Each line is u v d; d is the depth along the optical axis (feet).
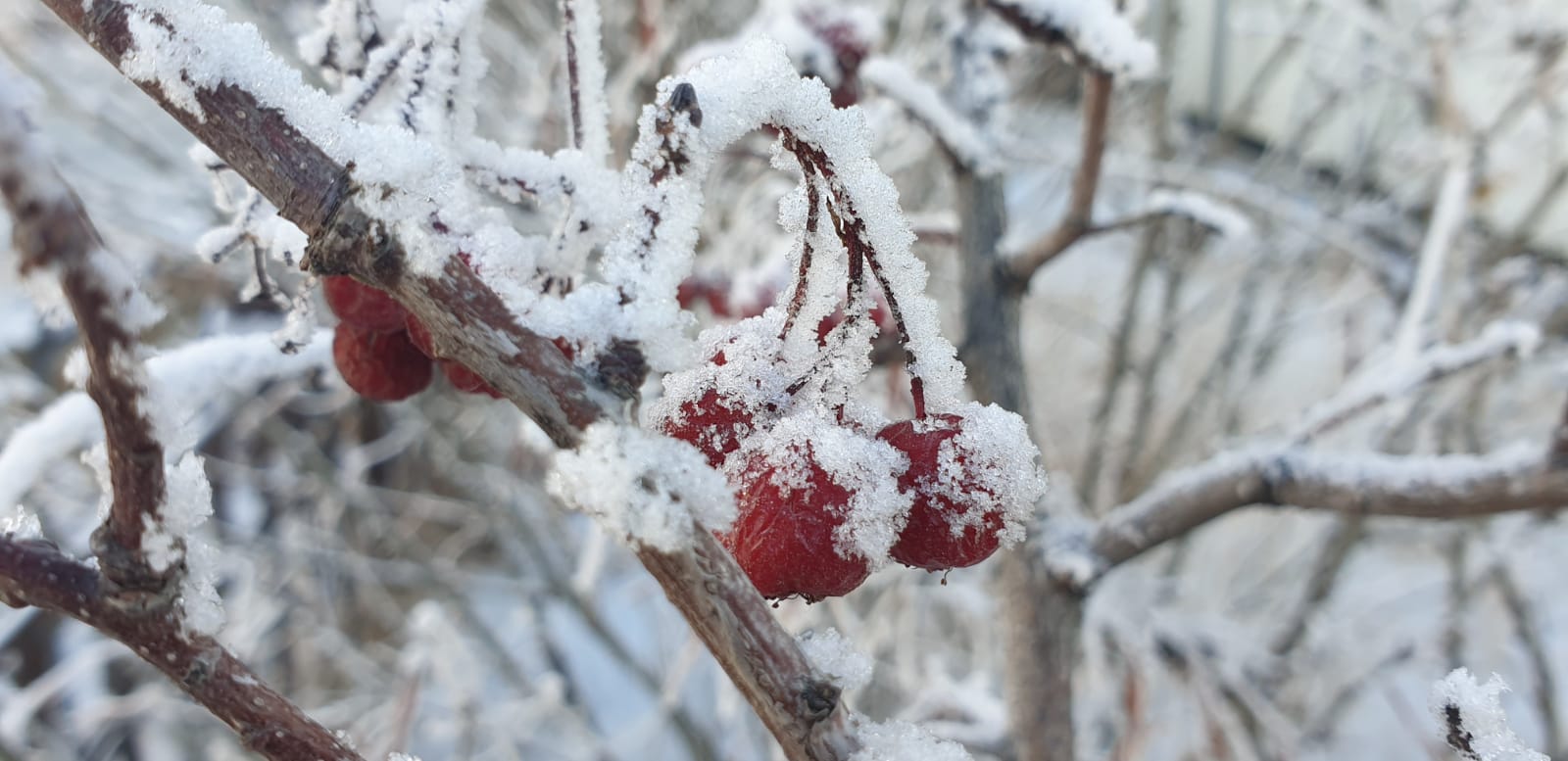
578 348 0.59
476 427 2.76
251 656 2.43
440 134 0.73
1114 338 2.30
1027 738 1.16
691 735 2.23
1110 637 1.64
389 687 2.49
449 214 0.68
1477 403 2.16
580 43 0.78
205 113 0.59
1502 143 2.13
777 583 0.64
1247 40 3.09
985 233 1.17
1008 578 1.15
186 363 0.87
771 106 0.62
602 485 0.56
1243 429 2.90
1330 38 2.67
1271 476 1.03
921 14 2.06
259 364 0.89
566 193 0.75
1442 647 2.29
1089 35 0.94
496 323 0.57
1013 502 0.65
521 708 2.35
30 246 0.50
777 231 1.88
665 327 0.58
